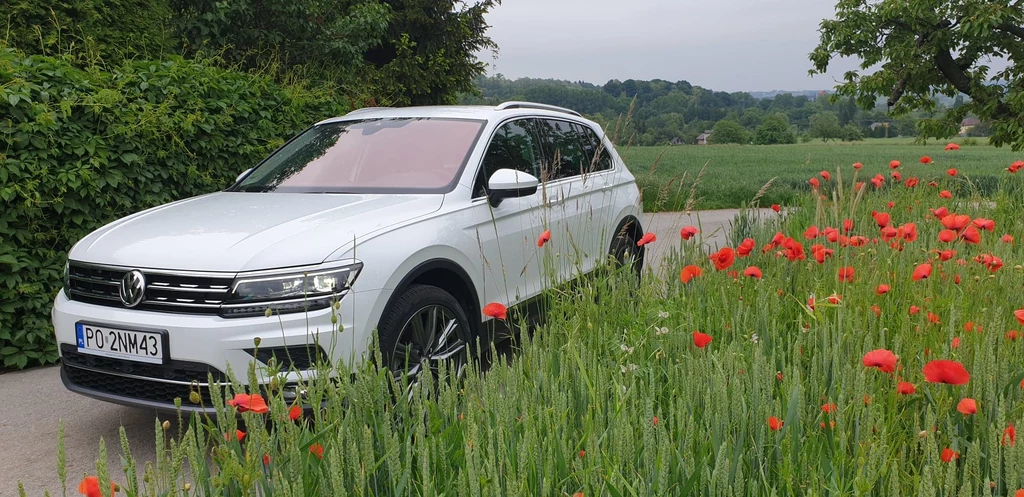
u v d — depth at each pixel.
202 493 1.97
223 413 2.03
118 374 3.34
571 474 1.90
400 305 3.49
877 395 2.28
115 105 5.81
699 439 2.04
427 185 4.24
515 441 2.04
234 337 3.13
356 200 4.00
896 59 13.09
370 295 3.31
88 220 5.57
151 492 1.82
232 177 7.01
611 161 6.23
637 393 2.49
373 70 17.22
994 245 4.49
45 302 5.27
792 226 6.91
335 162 4.70
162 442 1.87
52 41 8.99
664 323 3.05
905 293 3.41
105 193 5.71
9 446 3.76
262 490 1.96
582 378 2.36
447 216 3.97
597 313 3.30
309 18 12.43
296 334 3.15
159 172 6.16
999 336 2.61
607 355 2.80
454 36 20.80
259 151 7.28
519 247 4.54
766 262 4.31
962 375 1.91
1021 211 6.56
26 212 5.14
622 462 1.89
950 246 4.20
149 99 6.23
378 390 2.28
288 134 7.90
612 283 3.57
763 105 97.75
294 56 12.36
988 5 11.89
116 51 10.37
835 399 2.32
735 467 1.85
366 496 1.98
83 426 4.02
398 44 19.33
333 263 3.27
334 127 5.25
